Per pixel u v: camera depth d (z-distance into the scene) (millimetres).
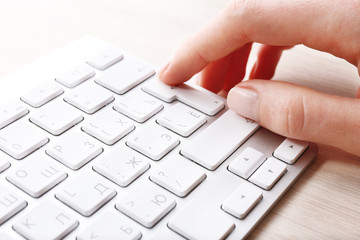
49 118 357
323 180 349
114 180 320
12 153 329
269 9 377
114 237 287
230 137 359
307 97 343
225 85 471
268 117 356
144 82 407
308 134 348
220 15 402
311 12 367
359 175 354
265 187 326
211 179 330
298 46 496
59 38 485
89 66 413
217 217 303
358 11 354
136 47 481
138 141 348
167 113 375
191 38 412
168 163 334
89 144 343
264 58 462
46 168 323
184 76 409
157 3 551
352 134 340
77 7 535
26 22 505
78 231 292
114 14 528
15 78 394
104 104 379
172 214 306
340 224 316
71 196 305
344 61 473
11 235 286
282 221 315
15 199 300
